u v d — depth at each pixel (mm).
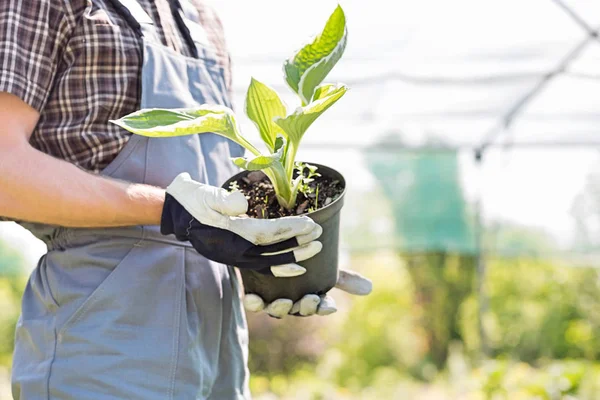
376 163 5531
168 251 1366
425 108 4480
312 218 1251
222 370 1486
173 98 1375
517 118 4672
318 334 8852
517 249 6152
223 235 1211
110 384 1275
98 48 1303
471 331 9375
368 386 8336
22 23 1241
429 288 9977
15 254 7145
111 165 1346
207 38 1543
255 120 1278
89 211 1251
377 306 9664
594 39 3545
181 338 1344
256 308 1345
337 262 1393
